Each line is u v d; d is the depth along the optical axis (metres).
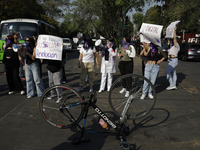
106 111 4.00
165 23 24.52
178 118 3.68
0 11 19.31
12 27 11.01
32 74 4.81
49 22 36.66
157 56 4.63
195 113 3.93
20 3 18.45
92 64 5.33
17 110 4.06
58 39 3.97
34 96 5.04
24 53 4.71
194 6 22.06
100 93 5.36
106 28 31.05
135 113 3.68
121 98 4.14
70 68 10.16
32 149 2.63
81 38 5.24
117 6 25.62
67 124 3.30
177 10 22.67
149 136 3.02
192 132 3.14
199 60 14.62
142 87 3.90
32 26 11.25
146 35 4.07
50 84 4.81
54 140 2.88
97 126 3.35
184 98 4.94
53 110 3.26
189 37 26.09
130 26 37.78
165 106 4.34
